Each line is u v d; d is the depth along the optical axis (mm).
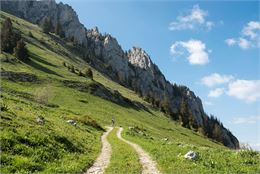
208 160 26219
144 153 33312
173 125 162875
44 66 152875
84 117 74938
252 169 23281
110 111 123188
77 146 33844
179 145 39281
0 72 112938
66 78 143750
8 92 91688
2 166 20250
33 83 118688
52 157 25422
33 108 60438
